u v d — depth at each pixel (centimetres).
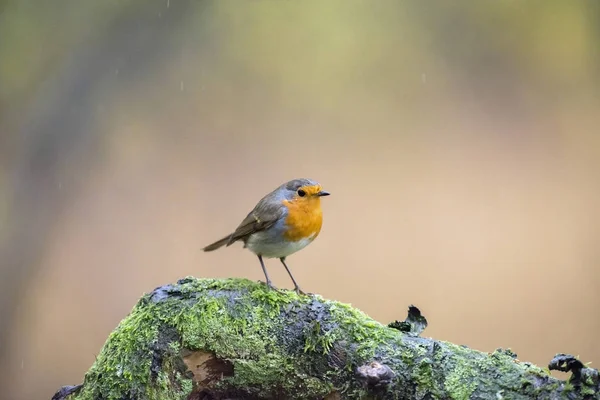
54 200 1267
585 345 1197
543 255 1412
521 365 412
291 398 443
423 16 1831
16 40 1285
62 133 1285
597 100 1788
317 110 1759
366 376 407
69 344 1248
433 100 1812
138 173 1567
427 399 413
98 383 446
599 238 1448
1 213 1203
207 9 1667
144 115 1575
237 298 456
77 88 1315
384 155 1689
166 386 442
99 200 1455
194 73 1677
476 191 1602
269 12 1780
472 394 405
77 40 1321
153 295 464
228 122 1711
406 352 425
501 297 1306
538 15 1823
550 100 1800
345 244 1447
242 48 1764
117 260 1391
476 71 1831
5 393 1170
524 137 1742
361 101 1772
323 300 458
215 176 1606
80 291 1329
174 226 1484
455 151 1708
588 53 1809
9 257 1196
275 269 1368
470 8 1830
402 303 1301
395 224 1505
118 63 1436
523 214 1530
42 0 1314
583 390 382
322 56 1792
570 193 1583
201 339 442
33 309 1216
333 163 1672
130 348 447
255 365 440
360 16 1808
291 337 441
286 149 1681
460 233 1474
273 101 1752
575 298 1302
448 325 1246
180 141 1642
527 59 1831
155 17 1510
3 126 1238
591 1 1797
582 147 1702
